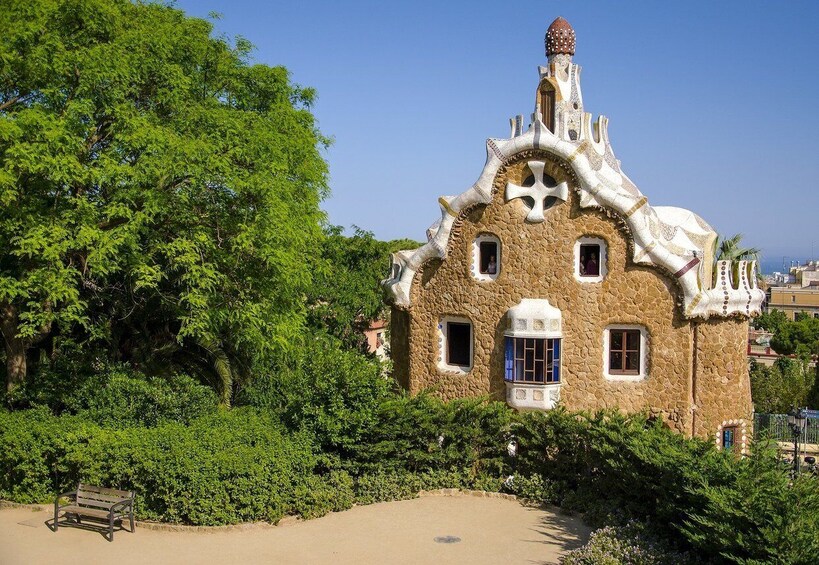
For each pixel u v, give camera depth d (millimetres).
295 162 25547
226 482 17953
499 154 25219
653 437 18594
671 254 23797
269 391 23531
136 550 16281
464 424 22281
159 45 21188
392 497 20875
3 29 18875
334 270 38469
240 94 25516
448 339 27203
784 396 42938
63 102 19547
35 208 19188
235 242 21125
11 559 15539
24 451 18828
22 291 18828
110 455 18312
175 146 19797
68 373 22984
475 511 20094
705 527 14812
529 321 24641
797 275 163250
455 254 26406
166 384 22266
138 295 24891
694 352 24359
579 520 19359
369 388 21219
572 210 24734
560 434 21391
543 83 26891
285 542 17234
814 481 14320
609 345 24891
